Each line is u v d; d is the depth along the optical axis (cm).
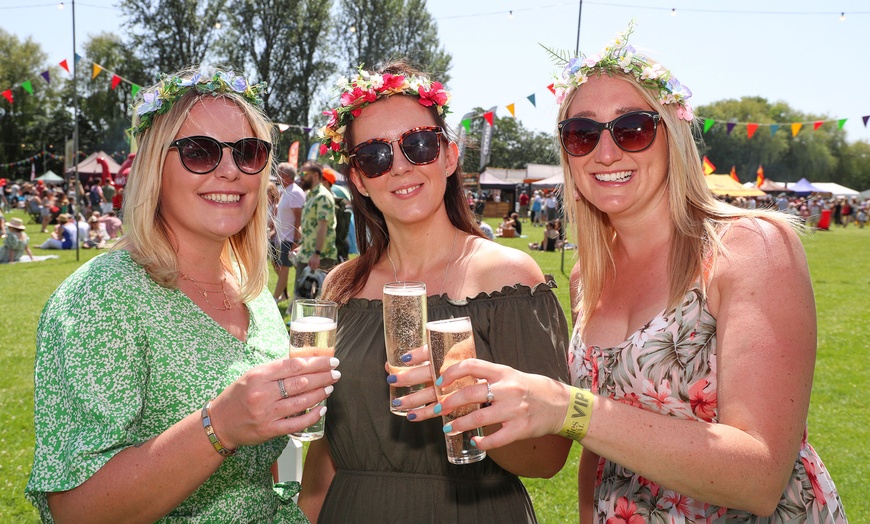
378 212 226
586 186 185
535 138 8169
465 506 190
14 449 455
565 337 190
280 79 4347
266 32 4303
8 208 3572
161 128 173
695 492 138
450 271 204
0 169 5272
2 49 5319
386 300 163
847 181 7869
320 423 155
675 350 166
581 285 202
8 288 1108
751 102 7581
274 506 189
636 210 183
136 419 153
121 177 1855
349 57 4438
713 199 175
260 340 188
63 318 153
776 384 142
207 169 172
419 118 205
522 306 184
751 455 136
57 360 151
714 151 7425
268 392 135
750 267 152
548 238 1833
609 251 196
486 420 133
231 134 178
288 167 898
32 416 514
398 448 192
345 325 209
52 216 2531
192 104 174
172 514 167
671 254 174
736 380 145
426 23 4431
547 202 2333
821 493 170
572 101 190
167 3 4225
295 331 152
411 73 215
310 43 4347
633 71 176
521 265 194
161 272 165
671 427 138
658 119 175
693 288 164
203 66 184
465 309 188
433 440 190
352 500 196
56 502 148
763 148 7312
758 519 166
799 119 7906
